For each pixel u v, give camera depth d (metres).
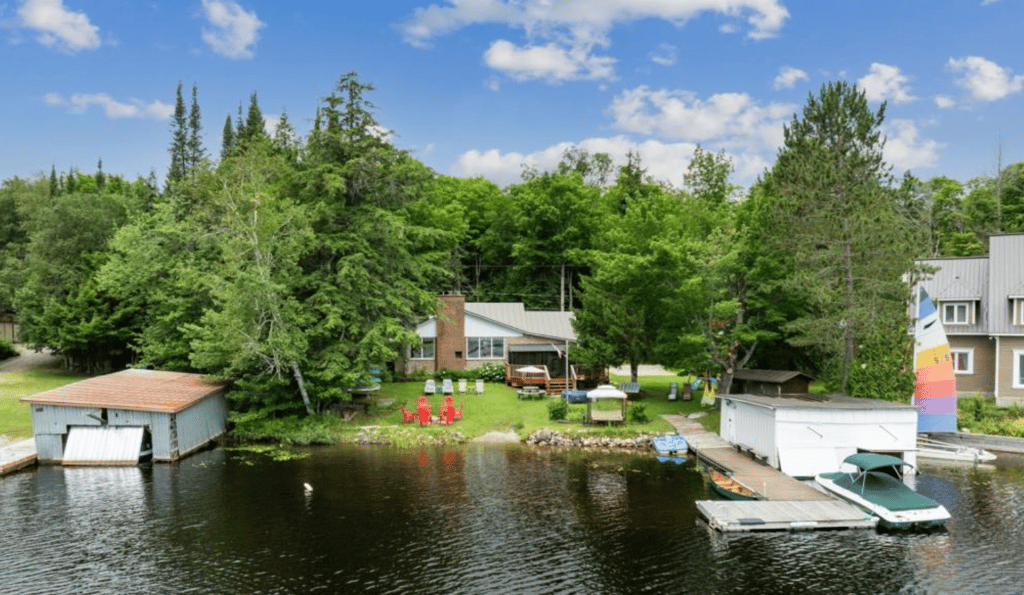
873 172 40.31
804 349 46.41
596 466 34.56
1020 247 44.53
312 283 43.12
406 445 39.41
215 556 22.80
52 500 29.03
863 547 23.17
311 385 41.84
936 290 47.19
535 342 57.47
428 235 47.88
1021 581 20.47
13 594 19.98
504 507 27.88
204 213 48.16
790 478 30.14
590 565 21.92
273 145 80.19
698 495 29.39
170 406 36.06
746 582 20.58
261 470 34.06
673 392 49.12
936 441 37.56
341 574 21.38
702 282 42.81
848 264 36.91
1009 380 43.09
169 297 49.62
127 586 20.53
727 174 87.06
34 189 101.06
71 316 56.69
